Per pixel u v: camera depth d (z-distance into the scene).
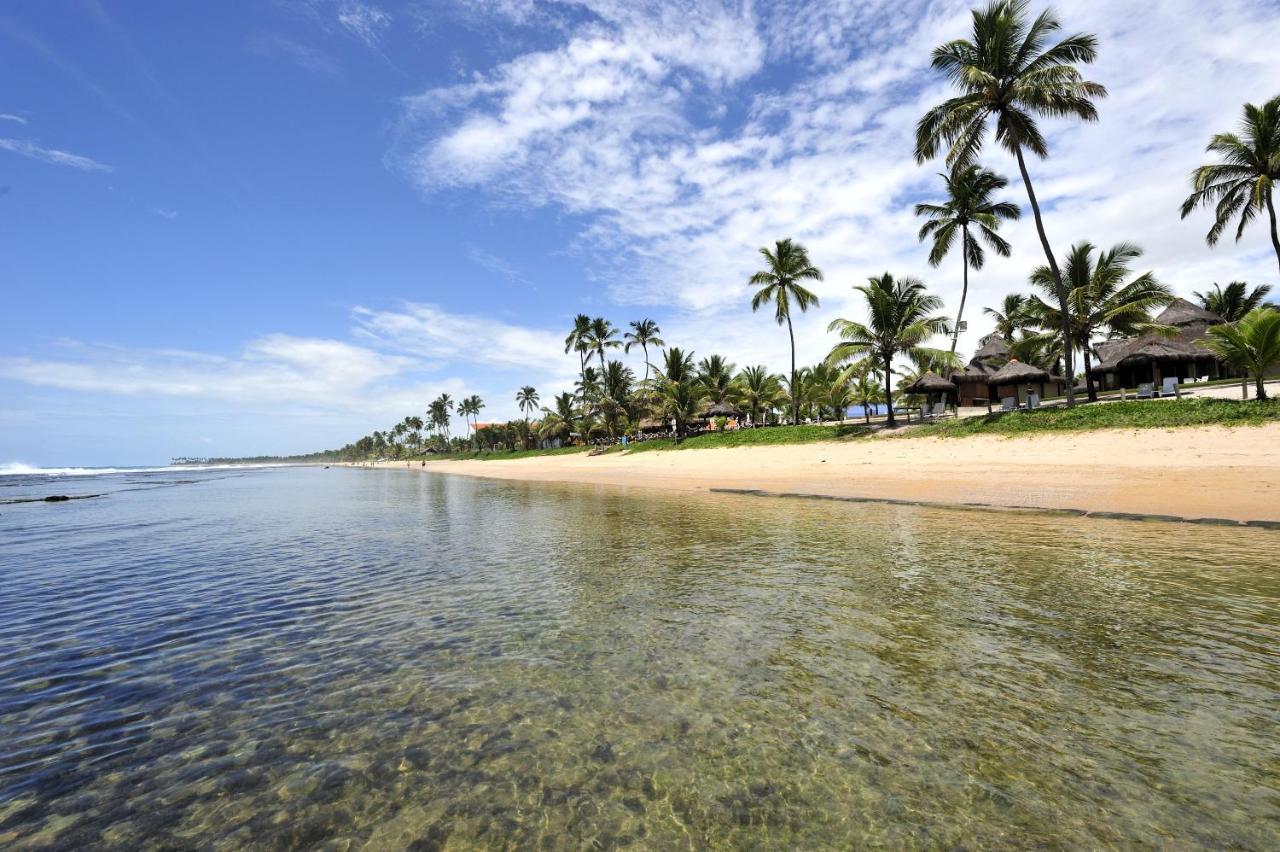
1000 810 3.68
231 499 36.81
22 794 4.31
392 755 4.70
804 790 4.00
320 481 69.31
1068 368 27.70
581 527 16.92
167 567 12.94
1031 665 5.82
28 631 8.30
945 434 29.83
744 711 5.17
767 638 6.93
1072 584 8.50
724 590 9.15
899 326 35.59
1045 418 26.91
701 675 5.98
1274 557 9.55
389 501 31.59
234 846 3.68
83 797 4.27
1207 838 3.33
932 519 14.93
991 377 38.88
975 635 6.70
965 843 3.40
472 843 3.62
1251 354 22.25
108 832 3.86
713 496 23.59
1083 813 3.60
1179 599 7.60
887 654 6.28
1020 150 28.58
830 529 14.22
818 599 8.41
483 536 16.22
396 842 3.65
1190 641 6.22
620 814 3.84
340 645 7.36
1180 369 36.69
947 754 4.34
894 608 7.82
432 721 5.25
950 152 29.77
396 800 4.09
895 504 18.12
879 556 10.98
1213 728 4.52
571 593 9.42
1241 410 21.34
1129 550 10.43
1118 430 23.34
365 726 5.20
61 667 6.87
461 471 80.12
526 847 3.55
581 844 3.57
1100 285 31.73
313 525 20.69
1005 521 14.05
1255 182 29.38
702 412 59.31
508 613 8.43
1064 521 13.63
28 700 5.96
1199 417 21.97
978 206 40.66
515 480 46.31
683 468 38.25
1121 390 38.47
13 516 27.12
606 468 47.41
